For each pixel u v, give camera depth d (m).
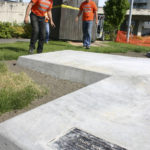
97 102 1.76
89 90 2.04
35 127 1.33
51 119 1.44
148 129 1.35
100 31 16.17
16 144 1.18
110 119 1.47
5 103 1.96
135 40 14.90
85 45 6.77
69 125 1.37
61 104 1.69
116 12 17.55
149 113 1.59
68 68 2.93
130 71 2.73
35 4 4.45
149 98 1.92
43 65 3.27
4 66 3.31
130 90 2.10
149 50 7.98
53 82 2.87
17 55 4.31
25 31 12.45
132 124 1.41
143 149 1.15
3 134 1.25
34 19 4.47
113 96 1.92
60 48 6.14
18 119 1.42
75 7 9.52
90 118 1.47
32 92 2.30
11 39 10.91
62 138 1.23
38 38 4.75
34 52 5.00
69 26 9.54
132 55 6.41
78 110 1.59
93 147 1.17
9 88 2.34
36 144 1.17
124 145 1.18
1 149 1.27
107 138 1.24
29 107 2.04
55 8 9.53
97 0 9.94
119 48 7.79
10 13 14.28
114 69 2.82
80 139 1.23
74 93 1.95
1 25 11.54
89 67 2.90
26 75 2.99
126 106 1.71
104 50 6.50
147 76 2.53
